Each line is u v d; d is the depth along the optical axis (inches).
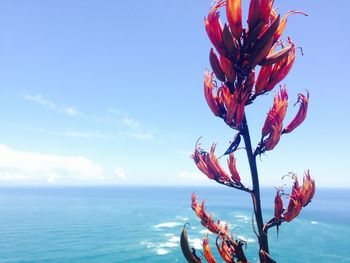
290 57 155.8
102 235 4158.5
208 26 154.3
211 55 157.0
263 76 155.3
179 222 5152.6
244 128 159.2
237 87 152.3
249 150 158.7
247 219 5216.5
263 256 148.3
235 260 152.5
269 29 144.3
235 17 147.6
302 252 3090.6
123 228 4675.2
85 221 5595.5
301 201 145.4
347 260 2822.3
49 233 4394.7
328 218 5679.1
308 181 146.2
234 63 152.3
